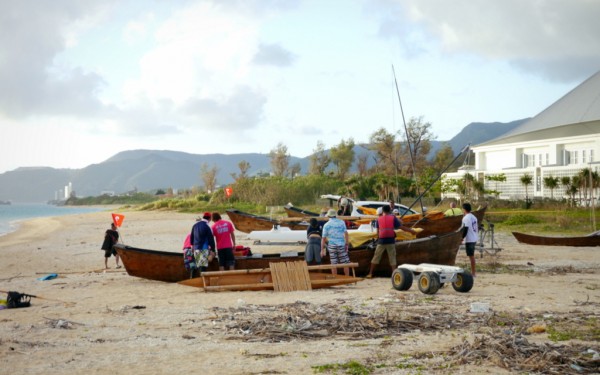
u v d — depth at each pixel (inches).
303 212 1131.3
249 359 281.7
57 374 260.2
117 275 655.1
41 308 438.3
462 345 293.9
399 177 2327.8
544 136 2367.1
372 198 2278.5
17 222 2642.7
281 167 3917.3
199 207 2721.5
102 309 429.7
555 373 249.6
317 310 403.9
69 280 618.5
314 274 555.8
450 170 3385.8
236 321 374.9
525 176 1941.4
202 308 427.8
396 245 596.4
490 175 2188.7
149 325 367.2
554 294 469.7
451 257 627.8
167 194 5462.6
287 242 863.7
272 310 413.4
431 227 870.4
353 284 546.0
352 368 263.1
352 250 605.0
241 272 524.7
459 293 478.9
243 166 3235.7
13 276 683.4
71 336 337.1
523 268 660.1
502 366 259.8
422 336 323.6
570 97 2498.8
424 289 472.7
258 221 1099.9
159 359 284.0
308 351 295.9
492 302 431.8
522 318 367.6
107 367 270.8
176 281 585.3
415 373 254.5
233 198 2684.5
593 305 416.8
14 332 348.8
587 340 307.7
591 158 1994.3
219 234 560.1
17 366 273.1
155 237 1279.5
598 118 2222.0
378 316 372.5
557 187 1843.0
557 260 750.5
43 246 1137.4
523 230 1254.9
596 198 1686.8
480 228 793.6
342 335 330.3
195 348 305.1
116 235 723.4
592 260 747.4
